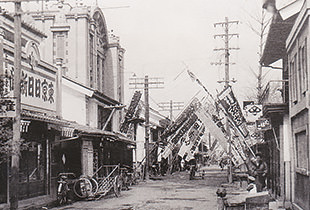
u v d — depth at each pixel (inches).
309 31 457.7
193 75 1178.0
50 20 1437.0
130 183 1226.6
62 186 745.6
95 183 874.1
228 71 1342.3
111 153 1191.6
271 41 667.4
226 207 442.9
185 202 766.5
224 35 1341.0
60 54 1433.3
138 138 1996.8
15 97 464.4
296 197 611.5
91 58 1487.5
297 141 605.9
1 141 443.8
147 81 1536.7
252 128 1109.7
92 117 1168.2
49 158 747.4
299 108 546.9
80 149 904.9
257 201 426.0
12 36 759.1
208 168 2645.2
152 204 741.3
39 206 669.9
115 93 1675.7
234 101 930.7
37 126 698.8
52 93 804.0
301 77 533.6
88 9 1502.2
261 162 755.4
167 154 1807.3
